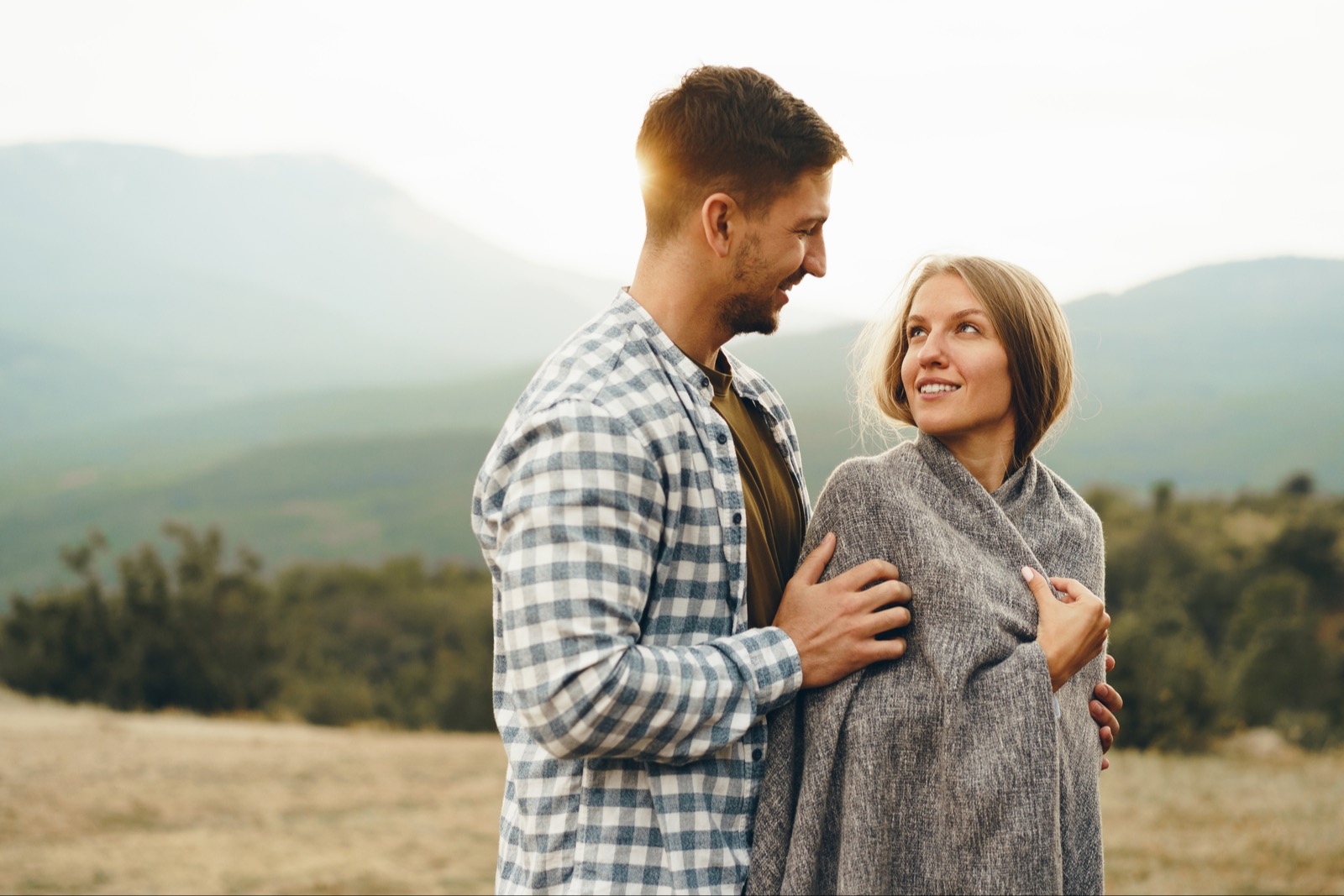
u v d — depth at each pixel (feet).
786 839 6.02
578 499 5.55
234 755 53.78
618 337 6.22
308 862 32.94
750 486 6.71
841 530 6.55
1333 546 124.88
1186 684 63.00
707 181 6.17
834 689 6.14
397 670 126.93
